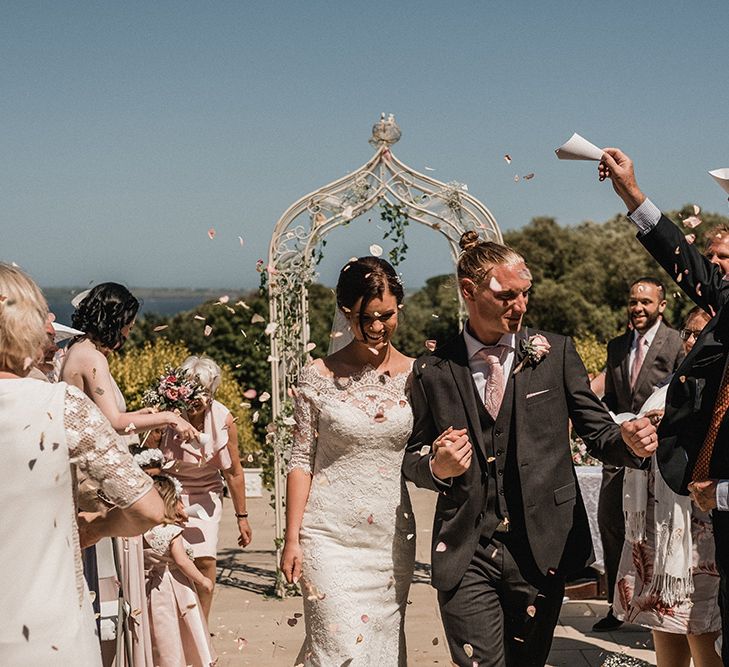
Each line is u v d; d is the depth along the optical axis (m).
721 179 3.12
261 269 4.62
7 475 2.38
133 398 13.57
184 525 5.51
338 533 3.49
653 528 4.32
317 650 3.46
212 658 4.84
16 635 2.34
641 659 5.43
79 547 2.52
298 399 3.58
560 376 3.39
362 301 3.43
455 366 3.43
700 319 4.35
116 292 4.29
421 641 6.06
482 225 7.44
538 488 3.29
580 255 35.03
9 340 2.46
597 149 3.35
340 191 7.48
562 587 3.37
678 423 3.15
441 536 3.40
